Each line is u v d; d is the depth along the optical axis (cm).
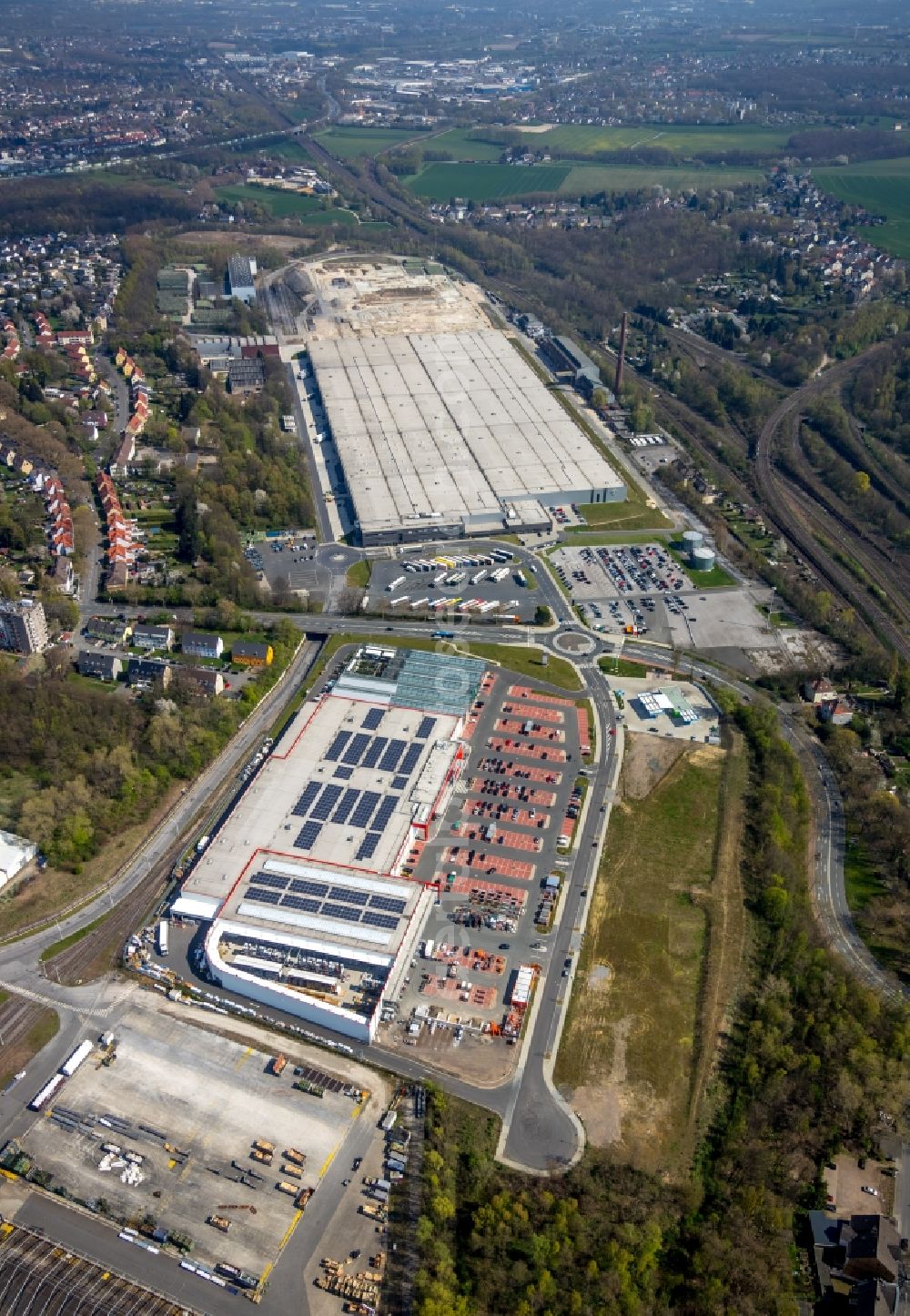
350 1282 17938
